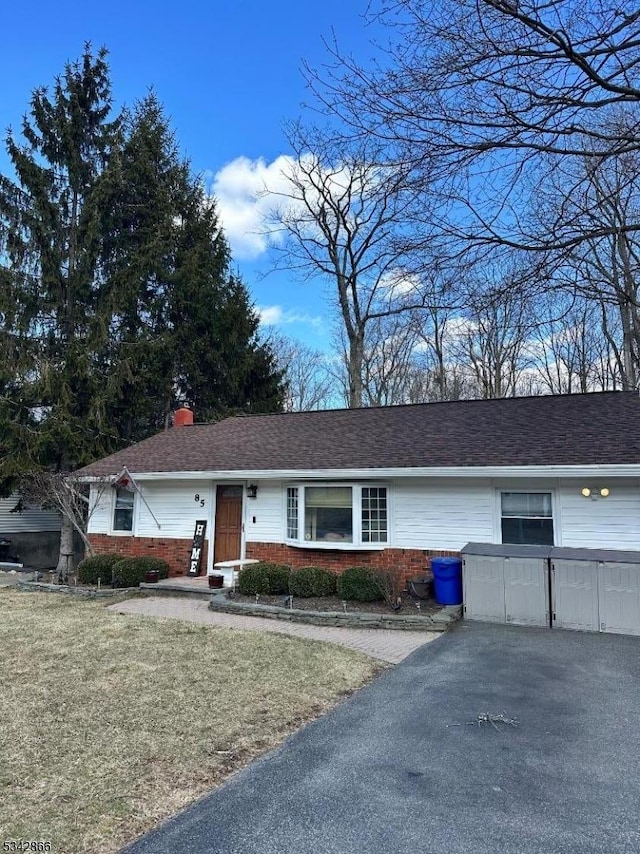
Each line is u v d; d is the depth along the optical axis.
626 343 23.19
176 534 14.67
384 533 11.99
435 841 3.30
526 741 4.75
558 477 10.43
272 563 12.05
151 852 3.20
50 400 19.38
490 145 7.43
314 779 4.08
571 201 8.21
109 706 5.53
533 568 9.23
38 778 4.08
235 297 26.41
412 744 4.70
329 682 6.33
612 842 3.29
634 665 6.98
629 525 10.06
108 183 20.86
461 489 11.44
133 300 21.67
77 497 16.22
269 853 3.18
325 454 12.98
